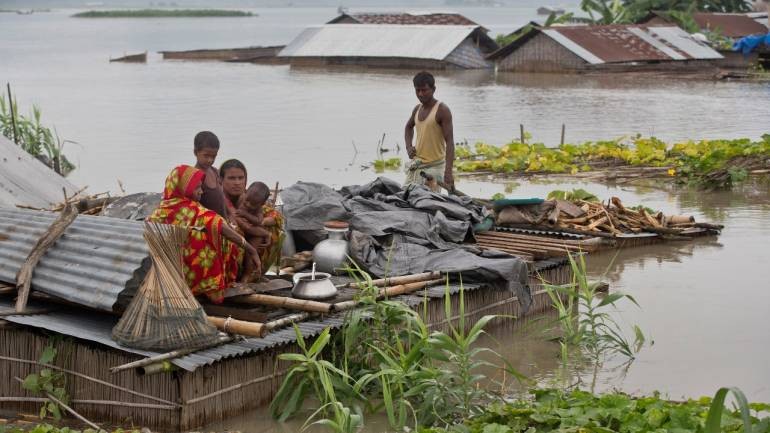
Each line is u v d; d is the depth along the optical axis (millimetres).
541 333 8750
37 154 18266
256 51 59969
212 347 6691
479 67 52344
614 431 5953
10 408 7168
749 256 11297
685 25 58688
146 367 6355
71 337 6953
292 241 9359
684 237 12234
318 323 7348
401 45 52000
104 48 74812
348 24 55531
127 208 9875
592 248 10656
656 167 18203
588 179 17375
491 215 10719
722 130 25031
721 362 7805
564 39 48188
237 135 23703
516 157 18812
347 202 9719
